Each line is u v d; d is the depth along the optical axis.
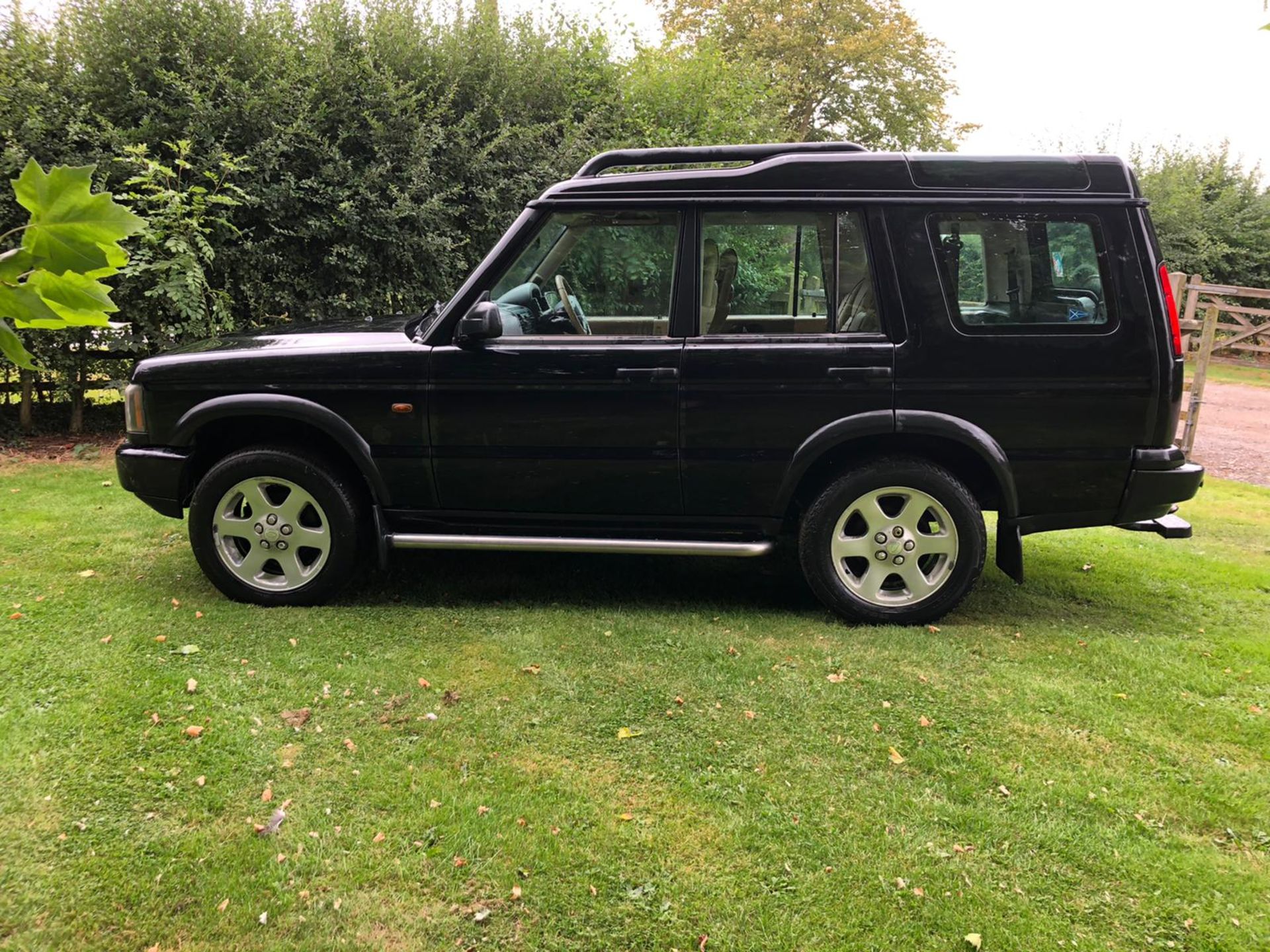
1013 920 2.04
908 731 2.85
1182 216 20.88
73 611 3.63
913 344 3.47
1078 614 3.96
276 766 2.56
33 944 1.88
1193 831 2.38
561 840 2.28
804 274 3.60
